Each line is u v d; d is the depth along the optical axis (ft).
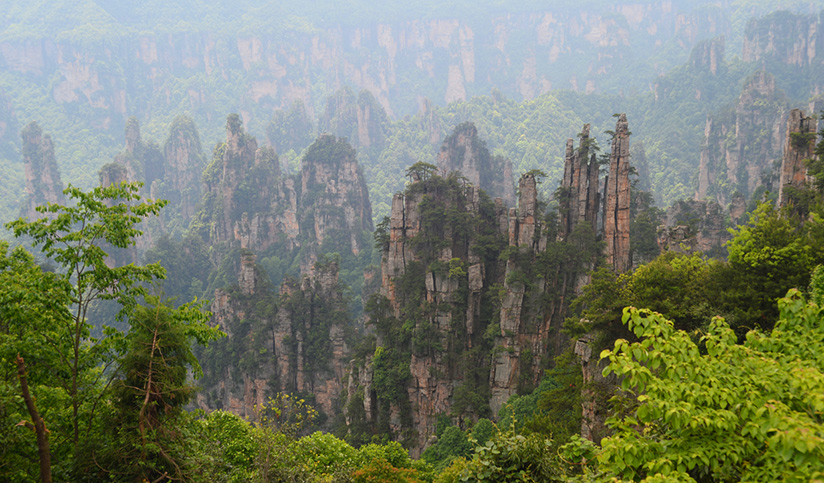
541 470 74.33
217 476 104.88
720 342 57.11
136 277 94.32
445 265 298.56
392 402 301.22
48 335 85.81
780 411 44.11
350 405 320.29
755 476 45.68
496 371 279.90
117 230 89.51
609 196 291.99
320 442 154.92
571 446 64.64
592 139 299.79
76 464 79.05
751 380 52.11
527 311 284.00
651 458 51.96
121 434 80.38
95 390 90.53
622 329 160.35
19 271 95.30
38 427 63.98
